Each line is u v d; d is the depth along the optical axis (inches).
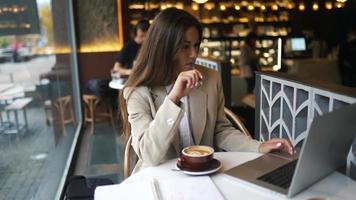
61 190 85.8
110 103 173.6
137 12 205.9
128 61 150.9
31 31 90.5
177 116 42.5
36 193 82.3
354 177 37.4
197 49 49.4
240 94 177.8
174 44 47.6
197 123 52.5
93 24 187.5
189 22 47.9
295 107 60.3
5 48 68.3
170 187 36.2
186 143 52.0
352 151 38.0
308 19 239.6
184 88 43.3
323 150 33.0
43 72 101.7
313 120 29.0
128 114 49.8
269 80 70.5
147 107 49.6
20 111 75.4
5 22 69.2
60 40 140.1
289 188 33.5
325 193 34.1
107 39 191.0
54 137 110.1
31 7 92.4
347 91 48.4
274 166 41.0
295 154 44.9
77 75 182.9
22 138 75.5
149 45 49.6
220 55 221.9
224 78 102.2
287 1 235.0
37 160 85.8
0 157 62.6
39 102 93.6
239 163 42.4
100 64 191.8
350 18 246.7
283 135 65.9
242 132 56.9
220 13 226.2
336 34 241.1
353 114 34.0
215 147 55.4
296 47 193.0
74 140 142.4
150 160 42.9
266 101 73.4
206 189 35.6
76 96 181.2
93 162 124.6
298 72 171.8
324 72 176.1
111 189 36.5
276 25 235.9
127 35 194.5
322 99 53.1
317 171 34.5
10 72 70.5
